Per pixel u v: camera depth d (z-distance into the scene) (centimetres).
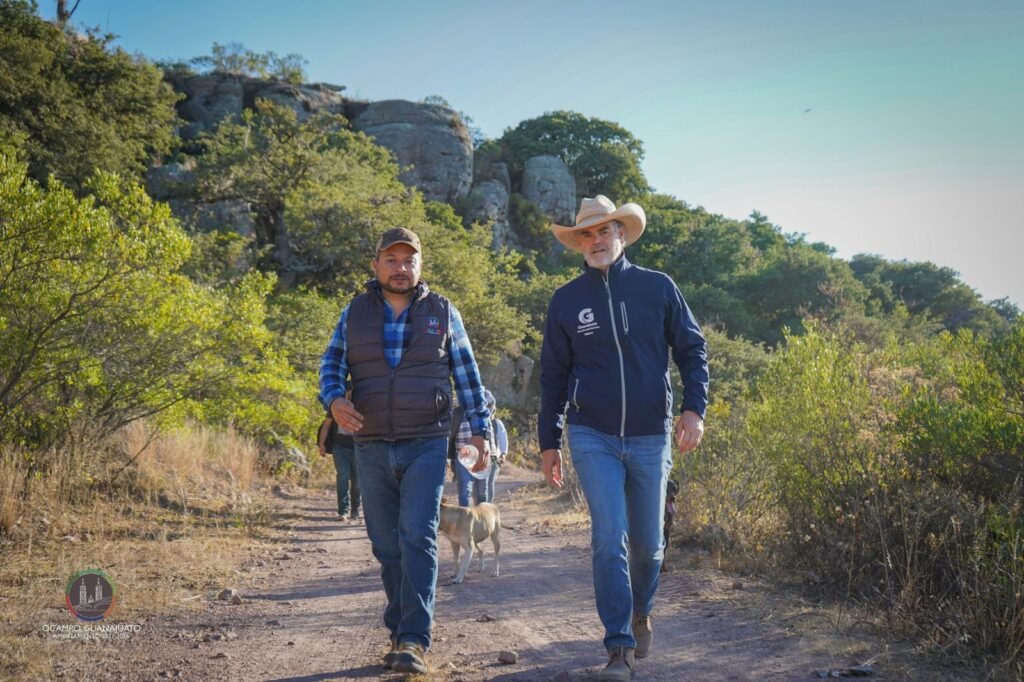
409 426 368
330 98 7450
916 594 445
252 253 3625
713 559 648
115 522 751
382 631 460
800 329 6619
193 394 949
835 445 602
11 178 740
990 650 389
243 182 4247
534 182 8606
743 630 445
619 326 359
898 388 664
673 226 8019
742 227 9575
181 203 4319
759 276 7356
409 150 7150
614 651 325
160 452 1034
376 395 370
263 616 494
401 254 379
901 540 514
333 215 3403
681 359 371
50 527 686
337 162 4431
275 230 4325
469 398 392
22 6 4353
